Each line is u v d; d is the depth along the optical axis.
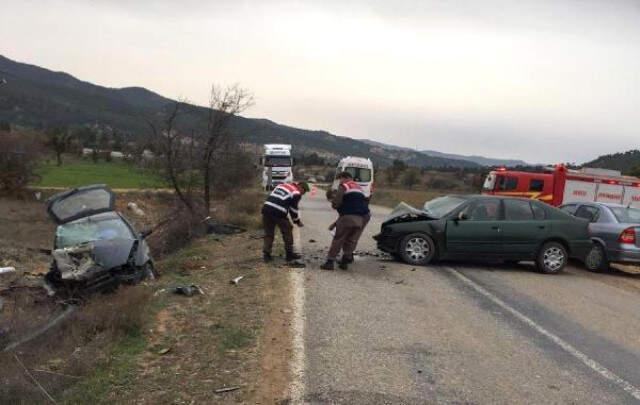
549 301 9.47
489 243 11.91
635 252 12.79
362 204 10.83
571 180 24.72
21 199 31.33
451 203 12.46
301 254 12.38
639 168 39.53
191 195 19.19
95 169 48.72
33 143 32.81
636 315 8.90
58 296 9.74
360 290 9.28
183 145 18.75
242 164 26.44
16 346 6.50
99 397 5.03
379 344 6.65
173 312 7.66
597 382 5.87
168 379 5.46
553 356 6.60
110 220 11.19
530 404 5.24
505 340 7.10
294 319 7.45
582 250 12.31
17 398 5.02
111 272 9.86
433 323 7.65
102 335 6.66
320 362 5.99
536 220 12.17
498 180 25.25
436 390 5.42
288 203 11.19
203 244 14.22
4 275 12.45
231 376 5.55
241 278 9.77
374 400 5.12
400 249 11.94
